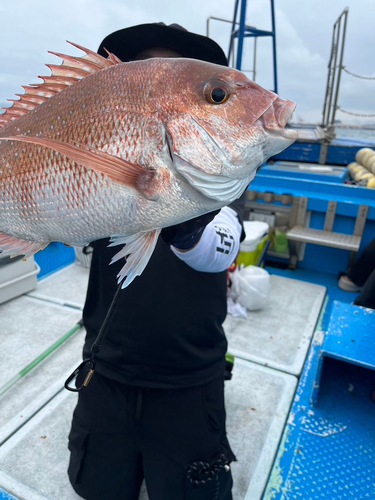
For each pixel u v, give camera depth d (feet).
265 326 8.62
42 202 2.85
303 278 11.50
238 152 2.56
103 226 2.76
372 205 10.62
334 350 5.94
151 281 4.00
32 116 2.90
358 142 17.97
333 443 5.58
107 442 4.28
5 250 3.11
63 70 3.01
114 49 4.17
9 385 6.44
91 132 2.64
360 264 10.35
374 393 6.34
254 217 12.34
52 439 5.57
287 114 2.59
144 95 2.60
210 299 4.15
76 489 4.53
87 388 4.38
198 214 2.76
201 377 4.20
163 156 2.56
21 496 4.71
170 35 3.96
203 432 4.20
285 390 6.63
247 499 4.75
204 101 2.55
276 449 5.49
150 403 4.20
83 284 10.38
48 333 8.04
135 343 4.04
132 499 4.54
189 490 4.10
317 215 11.66
